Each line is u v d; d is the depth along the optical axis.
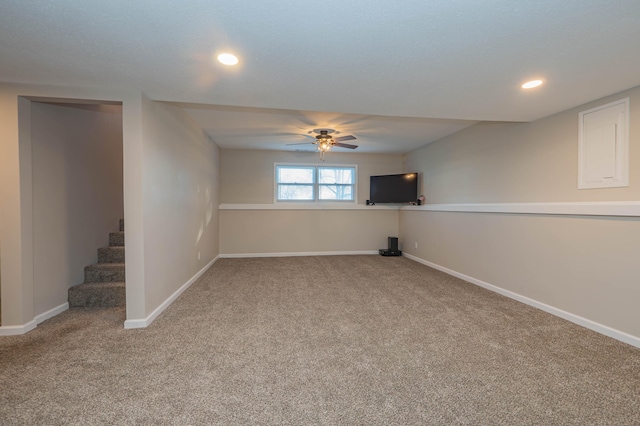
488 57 1.99
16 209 2.55
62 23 1.61
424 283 4.26
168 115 3.25
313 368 2.05
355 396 1.76
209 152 5.16
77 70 2.21
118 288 3.25
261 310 3.16
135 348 2.31
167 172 3.24
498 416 1.60
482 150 4.16
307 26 1.64
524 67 2.13
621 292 2.46
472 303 3.40
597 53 1.92
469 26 1.64
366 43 1.82
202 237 4.75
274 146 5.94
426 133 4.85
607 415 1.61
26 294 2.61
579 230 2.80
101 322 2.80
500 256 3.77
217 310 3.16
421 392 1.80
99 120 3.72
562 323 2.82
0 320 2.57
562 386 1.86
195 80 2.38
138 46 1.86
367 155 6.79
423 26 1.64
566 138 2.98
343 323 2.82
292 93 2.66
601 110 2.67
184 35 1.74
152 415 1.60
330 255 6.60
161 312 3.07
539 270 3.22
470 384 1.88
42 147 2.83
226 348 2.33
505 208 3.67
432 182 5.53
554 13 1.51
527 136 3.43
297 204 6.53
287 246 6.53
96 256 3.65
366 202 6.76
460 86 2.48
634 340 2.36
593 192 2.72
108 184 3.92
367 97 2.76
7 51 1.93
